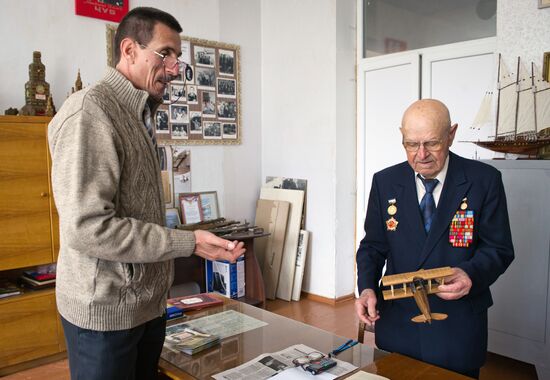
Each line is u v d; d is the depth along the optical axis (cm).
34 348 286
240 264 378
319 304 406
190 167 399
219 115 417
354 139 409
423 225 150
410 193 152
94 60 342
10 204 275
